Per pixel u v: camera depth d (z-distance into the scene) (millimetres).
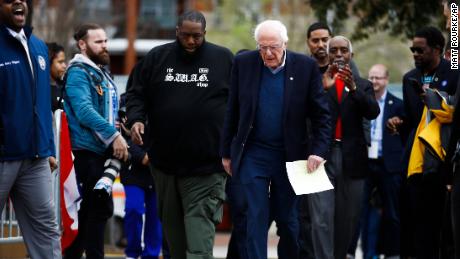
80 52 16141
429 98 14438
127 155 15383
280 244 14406
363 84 16359
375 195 21188
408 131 17047
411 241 18172
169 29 67438
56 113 15344
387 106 20500
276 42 13586
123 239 27703
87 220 15758
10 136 12312
